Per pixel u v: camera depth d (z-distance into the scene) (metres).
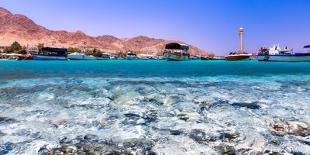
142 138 6.27
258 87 14.86
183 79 20.92
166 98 10.65
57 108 8.96
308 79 21.73
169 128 7.00
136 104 9.73
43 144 5.80
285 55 92.94
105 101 10.10
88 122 7.47
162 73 31.22
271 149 5.73
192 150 5.65
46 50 123.81
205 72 33.66
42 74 27.17
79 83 15.60
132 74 29.03
